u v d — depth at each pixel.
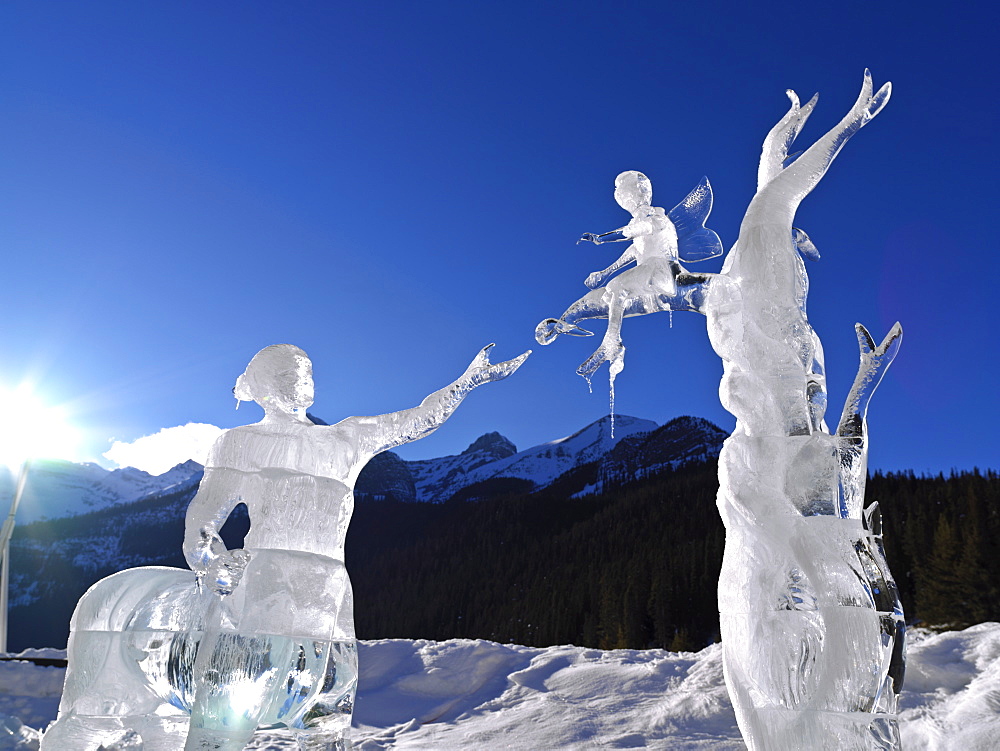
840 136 4.87
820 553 4.16
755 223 4.80
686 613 47.47
